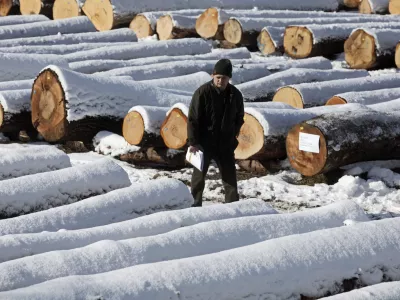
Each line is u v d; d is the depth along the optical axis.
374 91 31.50
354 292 12.19
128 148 26.38
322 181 23.64
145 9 55.19
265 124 24.12
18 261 12.17
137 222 14.95
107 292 11.19
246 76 36.38
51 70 27.41
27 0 59.59
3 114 28.80
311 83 32.94
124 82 28.42
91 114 27.28
